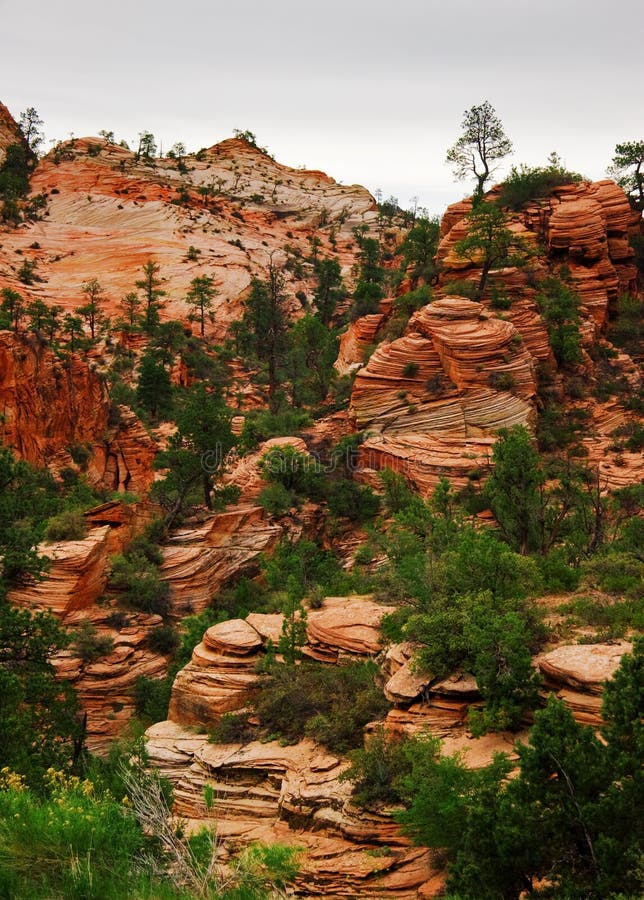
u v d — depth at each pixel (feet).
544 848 56.80
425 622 89.71
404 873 73.15
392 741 84.84
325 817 81.92
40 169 590.55
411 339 233.14
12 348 214.48
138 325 373.20
